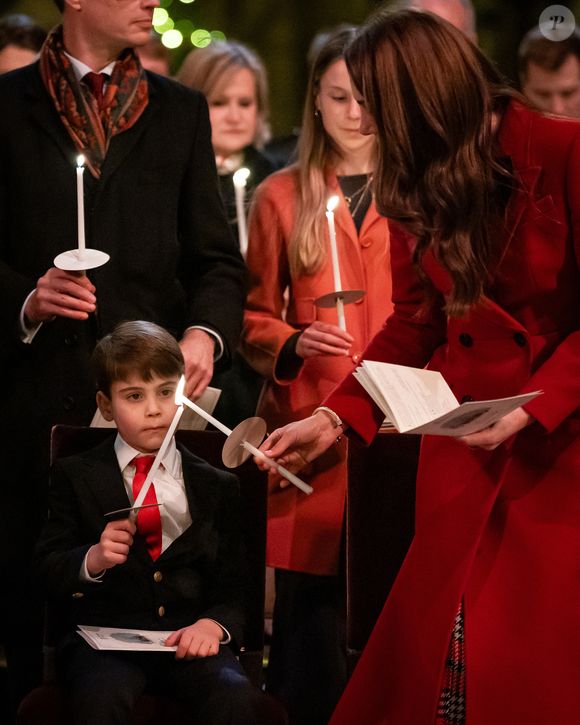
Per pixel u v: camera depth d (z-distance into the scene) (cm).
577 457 659
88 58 858
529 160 643
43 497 827
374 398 639
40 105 847
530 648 644
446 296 675
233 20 2075
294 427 723
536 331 667
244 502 764
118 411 734
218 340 855
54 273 782
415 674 666
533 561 653
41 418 827
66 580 691
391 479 764
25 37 1208
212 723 653
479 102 637
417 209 641
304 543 903
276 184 971
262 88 1267
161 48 1291
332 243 870
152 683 700
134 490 733
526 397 595
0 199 839
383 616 694
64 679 688
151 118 867
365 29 657
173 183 869
